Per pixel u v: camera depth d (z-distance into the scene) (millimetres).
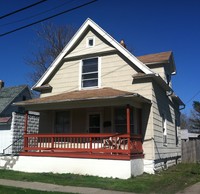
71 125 17906
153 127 15688
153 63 18578
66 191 10289
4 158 16531
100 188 10938
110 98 14148
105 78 17344
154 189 10695
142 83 16219
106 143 14656
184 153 23344
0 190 9945
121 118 16547
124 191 10375
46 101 15836
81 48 18359
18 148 19547
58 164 14938
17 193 9500
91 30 18266
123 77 16812
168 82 20562
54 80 19000
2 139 19891
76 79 18297
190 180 12891
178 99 22266
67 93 17594
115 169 13414
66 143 16906
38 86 19109
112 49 17281
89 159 14133
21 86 34969
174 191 10328
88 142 16281
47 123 18734
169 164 18906
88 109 17547
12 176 13695
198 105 50344
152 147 15383
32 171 15477
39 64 36188
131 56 16547
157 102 16938
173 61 21344
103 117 17016
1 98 32562
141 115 15945
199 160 23172
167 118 19359
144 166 15250
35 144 17641
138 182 12039
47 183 11977
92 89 17562
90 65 18078
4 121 20141
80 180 12531
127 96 13750
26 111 16875
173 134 21000
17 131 19719
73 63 18609
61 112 18484
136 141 14773
